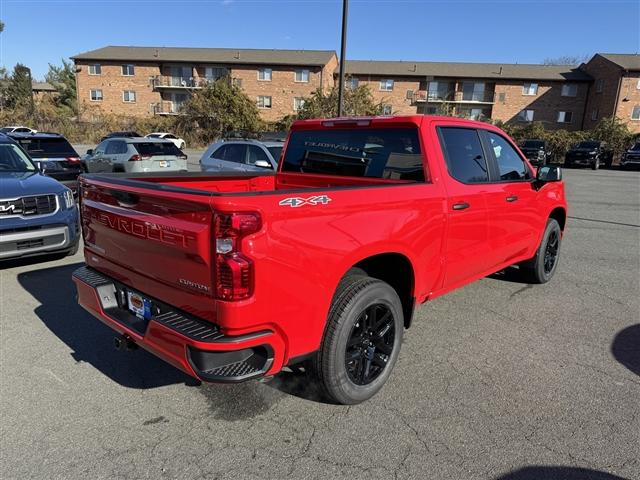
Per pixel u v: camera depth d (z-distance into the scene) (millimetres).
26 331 4137
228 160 10312
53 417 2904
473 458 2578
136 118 43969
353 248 2750
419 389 3285
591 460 2568
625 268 6613
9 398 3098
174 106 52062
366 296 2881
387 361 3209
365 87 32344
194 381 3361
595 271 6438
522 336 4207
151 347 2625
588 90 47062
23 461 2504
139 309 2926
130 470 2453
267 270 2336
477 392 3254
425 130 3590
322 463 2527
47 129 40719
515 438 2752
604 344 4062
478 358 3766
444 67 51500
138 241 2727
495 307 4938
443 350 3902
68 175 11008
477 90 49000
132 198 2734
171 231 2453
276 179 4746
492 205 4141
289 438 2736
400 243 3102
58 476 2398
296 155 4605
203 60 49781
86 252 3404
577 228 9867
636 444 2707
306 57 51094
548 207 5246
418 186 3342
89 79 51562
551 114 48031
